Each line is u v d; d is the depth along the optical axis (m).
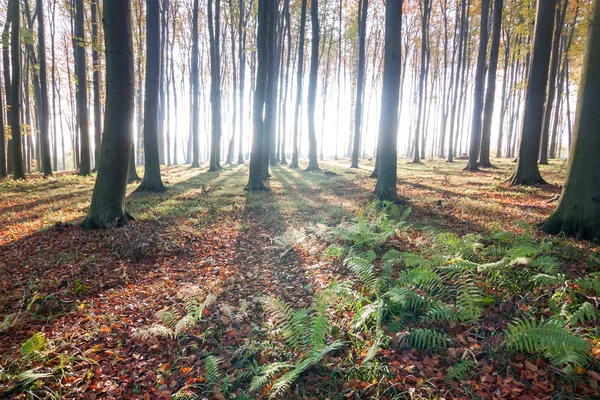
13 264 6.82
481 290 4.16
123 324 4.57
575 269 4.71
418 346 3.55
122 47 8.91
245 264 6.69
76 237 8.39
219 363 3.67
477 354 3.37
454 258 4.97
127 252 7.12
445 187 13.49
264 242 8.02
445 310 3.76
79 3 18.97
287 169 26.05
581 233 6.06
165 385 3.42
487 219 8.03
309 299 4.99
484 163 20.55
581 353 3.04
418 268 4.48
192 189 16.17
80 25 19.30
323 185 16.47
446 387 3.04
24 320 4.69
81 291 5.55
